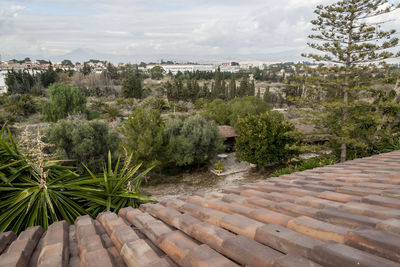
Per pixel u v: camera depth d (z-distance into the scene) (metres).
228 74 131.50
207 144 22.98
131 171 4.77
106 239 2.27
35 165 4.03
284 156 22.36
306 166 12.90
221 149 24.61
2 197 3.59
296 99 21.84
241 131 22.97
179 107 53.50
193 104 62.78
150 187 21.02
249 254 1.44
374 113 17.70
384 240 1.30
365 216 1.78
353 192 2.63
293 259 1.28
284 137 21.59
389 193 2.33
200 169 24.78
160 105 51.69
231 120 32.66
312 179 3.81
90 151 18.62
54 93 40.72
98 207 4.24
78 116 39.09
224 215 2.20
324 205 2.22
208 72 127.75
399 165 4.30
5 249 2.25
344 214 1.87
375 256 1.18
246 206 2.61
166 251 1.79
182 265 1.54
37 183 3.88
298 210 2.15
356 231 1.46
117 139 21.27
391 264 1.10
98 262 1.64
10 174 3.85
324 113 20.23
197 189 20.56
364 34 18.16
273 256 1.37
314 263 1.24
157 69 130.62
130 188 4.57
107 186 4.16
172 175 23.55
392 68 18.08
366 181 3.16
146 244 1.83
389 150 12.54
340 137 17.97
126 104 54.97
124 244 1.88
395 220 1.56
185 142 21.94
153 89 90.06
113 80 94.50
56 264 1.72
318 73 20.39
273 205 2.40
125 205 4.44
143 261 1.60
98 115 47.53
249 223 1.91
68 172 4.43
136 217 2.70
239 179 22.30
